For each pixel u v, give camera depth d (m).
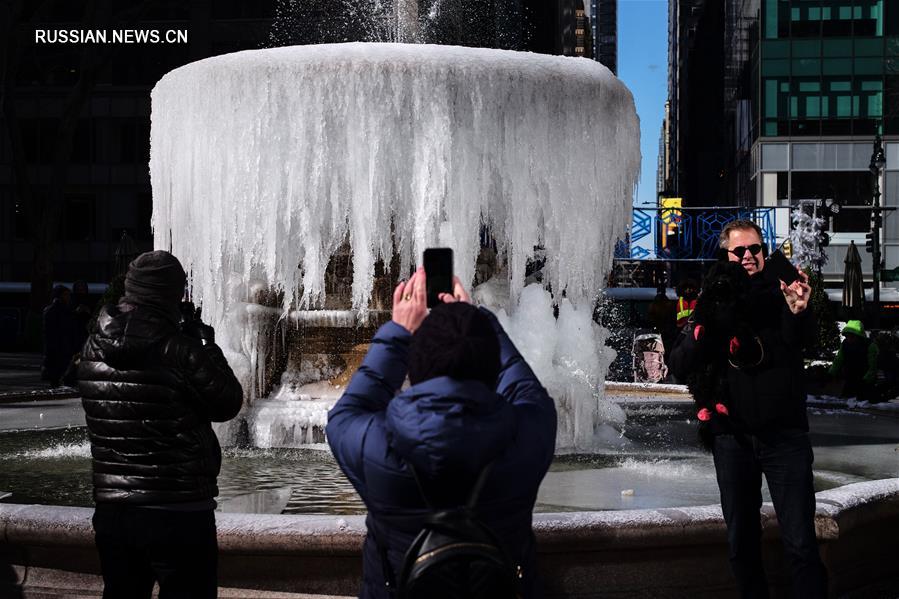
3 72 35.84
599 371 8.70
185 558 3.57
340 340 8.40
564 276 8.43
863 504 4.98
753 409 4.16
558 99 8.00
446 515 2.36
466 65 7.73
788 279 4.18
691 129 109.31
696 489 6.38
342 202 7.87
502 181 8.00
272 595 4.29
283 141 7.79
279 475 6.84
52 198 36.50
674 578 4.50
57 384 16.66
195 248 8.34
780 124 53.38
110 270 57.66
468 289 7.95
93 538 4.34
